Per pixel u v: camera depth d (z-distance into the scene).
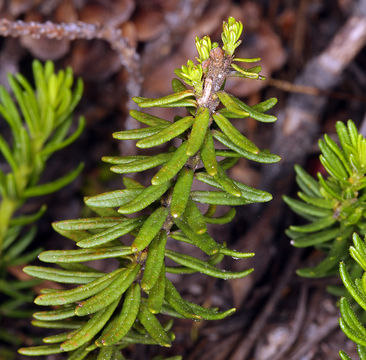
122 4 0.32
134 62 0.24
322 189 0.19
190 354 0.26
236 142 0.17
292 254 0.29
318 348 0.26
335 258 0.19
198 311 0.17
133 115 0.17
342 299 0.16
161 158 0.17
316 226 0.19
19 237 0.30
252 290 0.29
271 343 0.26
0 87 0.21
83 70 0.33
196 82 0.17
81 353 0.18
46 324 0.18
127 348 0.23
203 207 0.32
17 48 0.32
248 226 0.33
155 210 0.17
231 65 0.17
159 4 0.33
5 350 0.23
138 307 0.17
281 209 0.32
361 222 0.19
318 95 0.32
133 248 0.17
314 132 0.33
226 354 0.26
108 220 0.17
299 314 0.26
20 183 0.21
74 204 0.33
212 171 0.16
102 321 0.17
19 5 0.30
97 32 0.23
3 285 0.22
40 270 0.17
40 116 0.21
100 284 0.17
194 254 0.32
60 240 0.31
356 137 0.18
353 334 0.16
